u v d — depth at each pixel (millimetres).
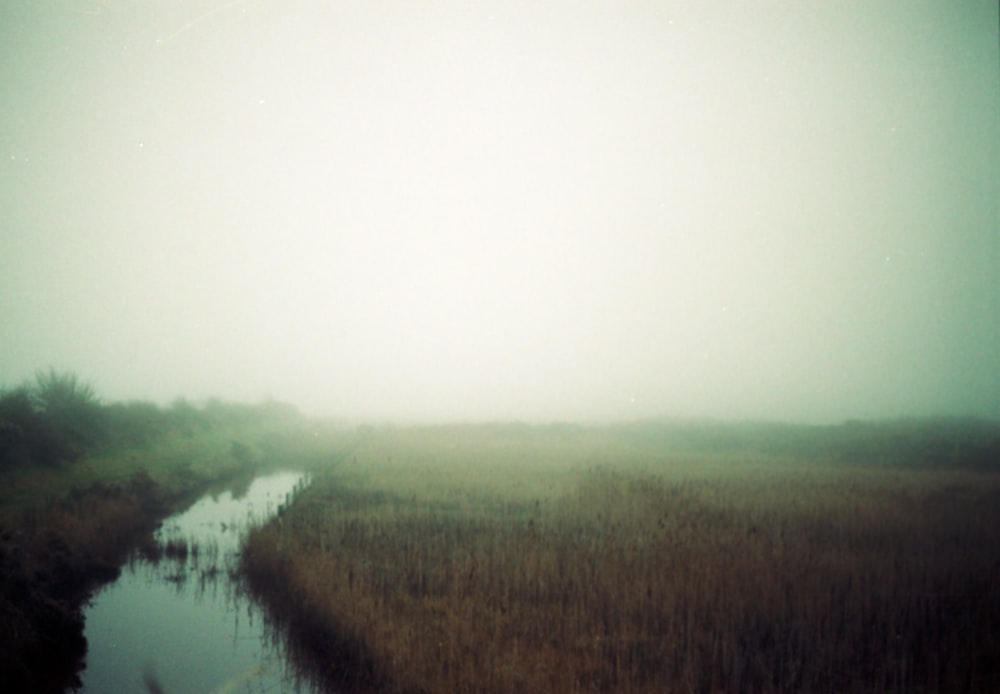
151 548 15688
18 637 9180
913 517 15961
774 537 13961
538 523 16109
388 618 9953
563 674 8195
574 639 9305
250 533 15523
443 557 13102
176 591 12562
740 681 8203
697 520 15602
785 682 8188
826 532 14758
